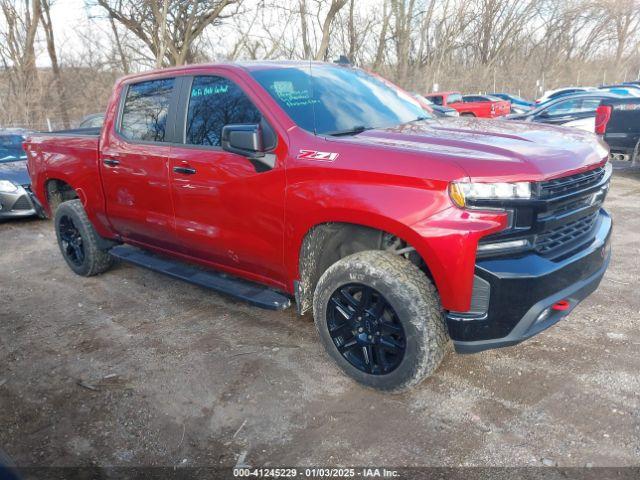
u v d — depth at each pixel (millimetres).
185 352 3701
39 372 3559
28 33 19781
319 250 3246
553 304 2664
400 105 3885
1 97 20531
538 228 2592
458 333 2707
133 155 4148
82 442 2805
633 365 3174
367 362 3037
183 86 3867
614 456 2453
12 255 6422
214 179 3518
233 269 3812
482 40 34688
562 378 3092
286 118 3209
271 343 3760
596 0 37188
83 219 5035
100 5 16750
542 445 2557
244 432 2803
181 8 16641
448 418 2807
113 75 21828
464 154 2648
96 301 4762
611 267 4789
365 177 2766
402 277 2764
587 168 2818
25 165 8328
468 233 2502
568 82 40125
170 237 4094
